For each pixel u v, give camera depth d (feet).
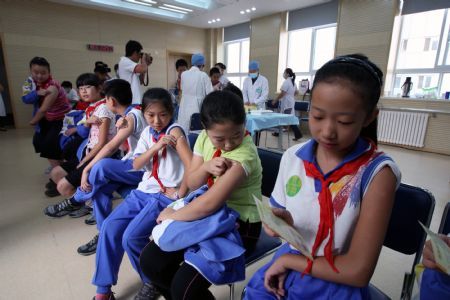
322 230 2.08
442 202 8.34
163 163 4.33
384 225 1.88
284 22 22.03
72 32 21.65
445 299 2.08
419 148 15.75
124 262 5.42
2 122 21.03
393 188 1.91
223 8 21.15
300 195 2.24
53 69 21.29
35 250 5.72
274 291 2.26
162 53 26.76
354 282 1.88
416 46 16.08
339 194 2.05
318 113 1.79
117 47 24.03
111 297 4.25
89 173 5.05
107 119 6.02
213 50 29.25
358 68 1.71
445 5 14.52
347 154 2.10
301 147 2.38
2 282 4.79
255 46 24.34
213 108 2.92
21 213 7.29
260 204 2.23
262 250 3.50
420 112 15.37
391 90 17.39
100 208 5.19
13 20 19.26
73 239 6.14
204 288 2.91
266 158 4.27
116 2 21.08
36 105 9.02
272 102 20.26
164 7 21.26
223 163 2.96
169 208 3.34
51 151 8.43
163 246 2.94
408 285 2.77
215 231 2.82
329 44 20.35
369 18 17.02
